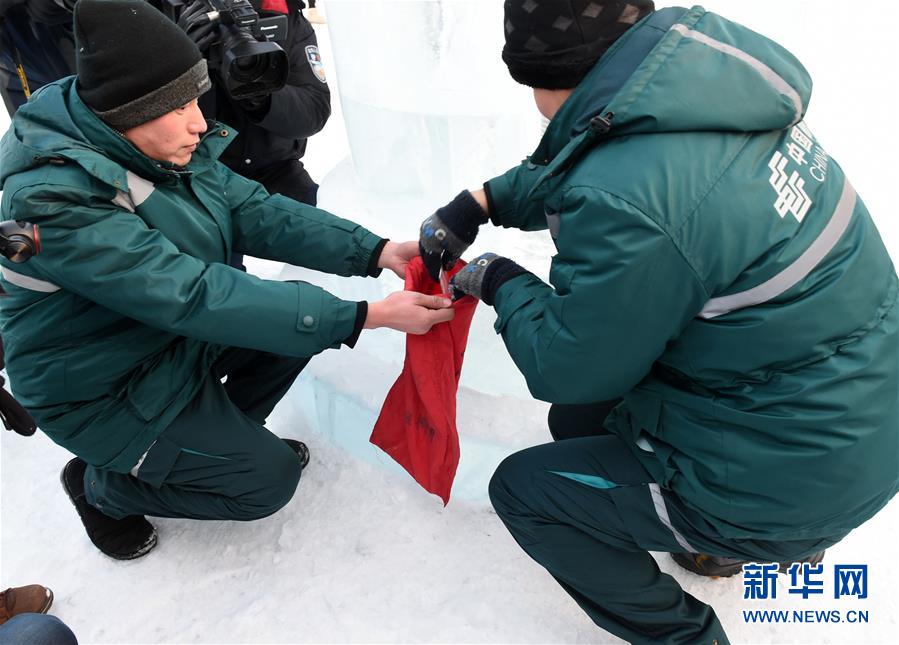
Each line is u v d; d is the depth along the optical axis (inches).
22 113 54.3
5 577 69.5
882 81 146.9
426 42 64.2
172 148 55.2
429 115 67.8
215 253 61.3
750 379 46.7
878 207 118.3
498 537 71.8
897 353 47.0
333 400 77.0
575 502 54.9
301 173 96.7
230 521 74.0
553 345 47.8
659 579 57.1
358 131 74.0
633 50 44.6
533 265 74.6
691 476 49.8
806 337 44.8
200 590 67.9
